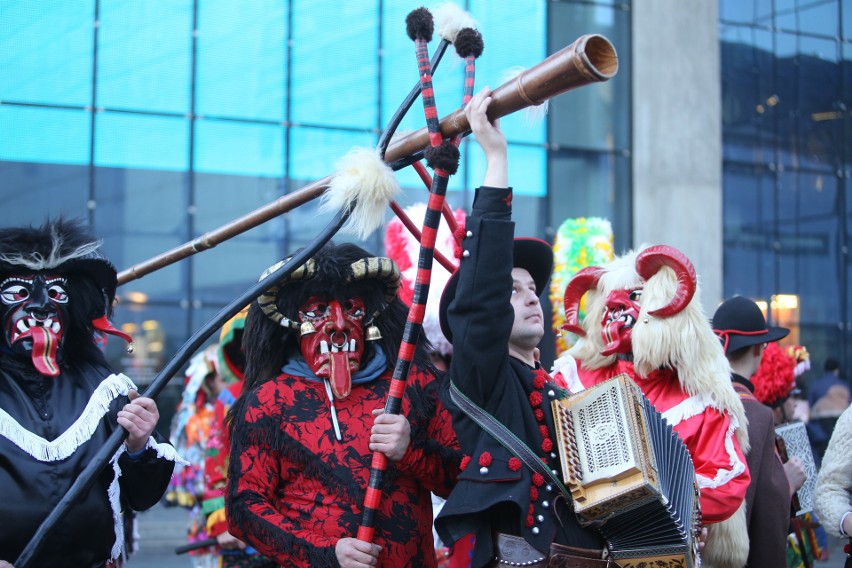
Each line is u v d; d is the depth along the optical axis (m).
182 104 14.59
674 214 16.45
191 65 14.60
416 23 3.62
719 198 16.66
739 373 5.73
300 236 15.16
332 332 4.04
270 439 3.91
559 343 6.12
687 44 16.64
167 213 14.59
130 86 14.38
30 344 3.79
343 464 3.90
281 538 3.77
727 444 4.72
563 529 3.68
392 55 15.34
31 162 13.97
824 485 4.76
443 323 4.11
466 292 3.62
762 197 17.91
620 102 16.52
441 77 14.34
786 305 17.95
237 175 14.80
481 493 3.62
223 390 6.58
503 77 3.55
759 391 6.51
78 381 3.95
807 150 18.19
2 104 13.86
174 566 11.25
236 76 14.77
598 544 3.73
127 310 14.63
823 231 18.17
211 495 6.39
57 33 14.08
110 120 14.30
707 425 4.75
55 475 3.69
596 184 16.36
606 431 3.64
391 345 4.23
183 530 13.43
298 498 3.90
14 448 3.68
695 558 3.83
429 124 3.54
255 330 4.23
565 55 3.19
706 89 16.72
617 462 3.55
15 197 13.91
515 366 3.90
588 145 16.33
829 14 18.28
